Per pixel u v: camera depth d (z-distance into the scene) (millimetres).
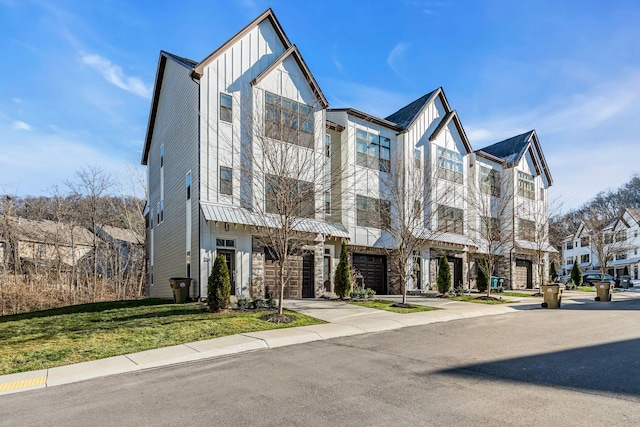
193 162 16531
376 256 22188
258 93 17156
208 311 12961
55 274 28234
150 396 5809
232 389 6012
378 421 4629
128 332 10102
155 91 21844
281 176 12508
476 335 10094
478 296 20812
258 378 6570
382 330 11016
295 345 9258
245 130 16344
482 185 27828
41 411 5352
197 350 8469
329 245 19891
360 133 21469
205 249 15641
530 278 30969
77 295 26328
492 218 24547
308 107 18438
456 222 25094
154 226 23219
